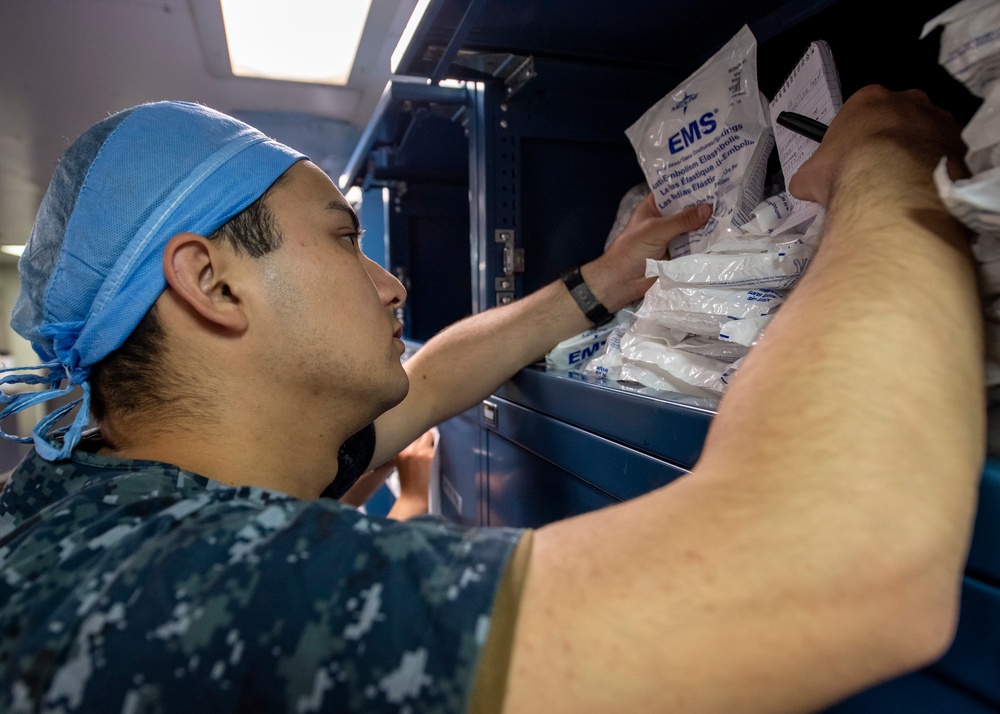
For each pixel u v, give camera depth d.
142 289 0.61
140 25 1.73
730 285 0.72
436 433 1.84
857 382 0.37
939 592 0.33
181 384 0.64
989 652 0.40
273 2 1.64
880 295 0.41
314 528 0.42
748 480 0.37
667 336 0.83
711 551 0.34
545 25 1.05
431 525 0.44
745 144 0.85
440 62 1.07
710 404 0.69
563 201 1.38
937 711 0.45
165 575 0.41
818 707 0.34
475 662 0.34
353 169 2.28
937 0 0.80
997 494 0.40
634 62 1.21
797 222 0.73
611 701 0.33
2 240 3.46
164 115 0.66
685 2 0.96
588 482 0.90
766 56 1.06
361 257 0.85
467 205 2.51
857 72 0.99
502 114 1.30
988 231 0.40
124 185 0.62
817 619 0.32
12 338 3.88
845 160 0.54
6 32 1.71
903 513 0.33
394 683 0.35
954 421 0.36
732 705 0.33
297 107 2.36
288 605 0.38
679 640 0.33
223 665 0.36
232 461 0.66
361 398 0.72
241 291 0.63
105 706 0.37
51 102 2.12
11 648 0.41
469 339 1.14
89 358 0.63
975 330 0.40
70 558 0.45
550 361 1.11
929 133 0.52
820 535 0.33
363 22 1.73
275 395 0.67
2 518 0.60
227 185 0.63
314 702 0.35
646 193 1.20
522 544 0.40
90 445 0.69
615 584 0.35
